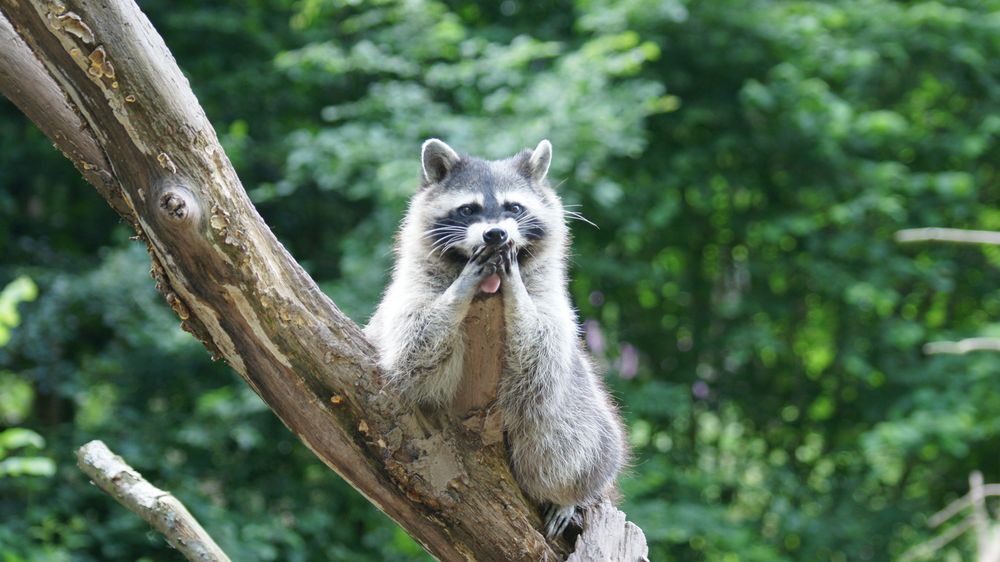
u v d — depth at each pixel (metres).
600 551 4.93
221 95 14.00
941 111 15.57
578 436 5.26
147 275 12.30
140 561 11.46
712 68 14.32
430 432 4.52
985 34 14.55
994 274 15.90
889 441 12.77
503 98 12.02
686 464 15.65
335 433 4.42
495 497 4.61
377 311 5.66
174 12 14.01
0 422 14.23
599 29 13.12
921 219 14.77
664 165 14.36
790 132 14.14
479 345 4.67
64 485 12.16
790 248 15.39
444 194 5.75
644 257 15.73
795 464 16.45
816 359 16.33
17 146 13.98
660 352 16.25
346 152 11.74
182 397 12.98
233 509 12.45
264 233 4.21
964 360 13.84
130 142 3.93
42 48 3.85
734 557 13.96
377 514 12.81
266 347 4.27
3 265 13.80
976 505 8.05
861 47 14.25
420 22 12.76
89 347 14.39
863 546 14.80
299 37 14.23
